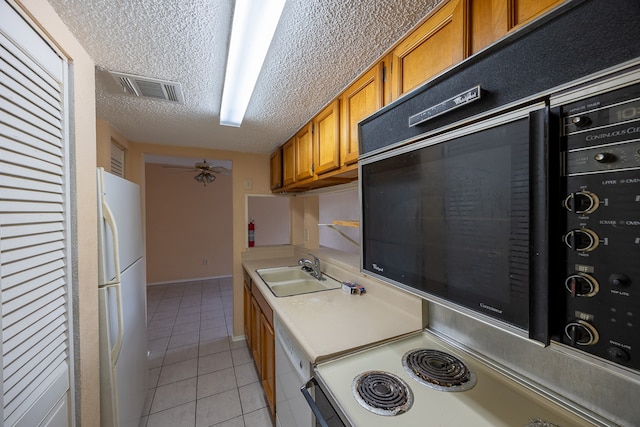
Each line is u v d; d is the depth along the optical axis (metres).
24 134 0.66
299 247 2.86
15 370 0.62
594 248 0.40
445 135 0.64
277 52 1.05
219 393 1.89
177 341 2.67
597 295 0.40
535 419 0.66
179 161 4.23
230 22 0.89
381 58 1.09
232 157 2.74
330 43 1.00
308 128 1.82
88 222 0.98
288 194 2.92
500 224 0.53
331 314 1.28
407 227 0.79
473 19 0.72
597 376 0.65
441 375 0.82
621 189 0.37
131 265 1.47
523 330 0.49
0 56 0.58
